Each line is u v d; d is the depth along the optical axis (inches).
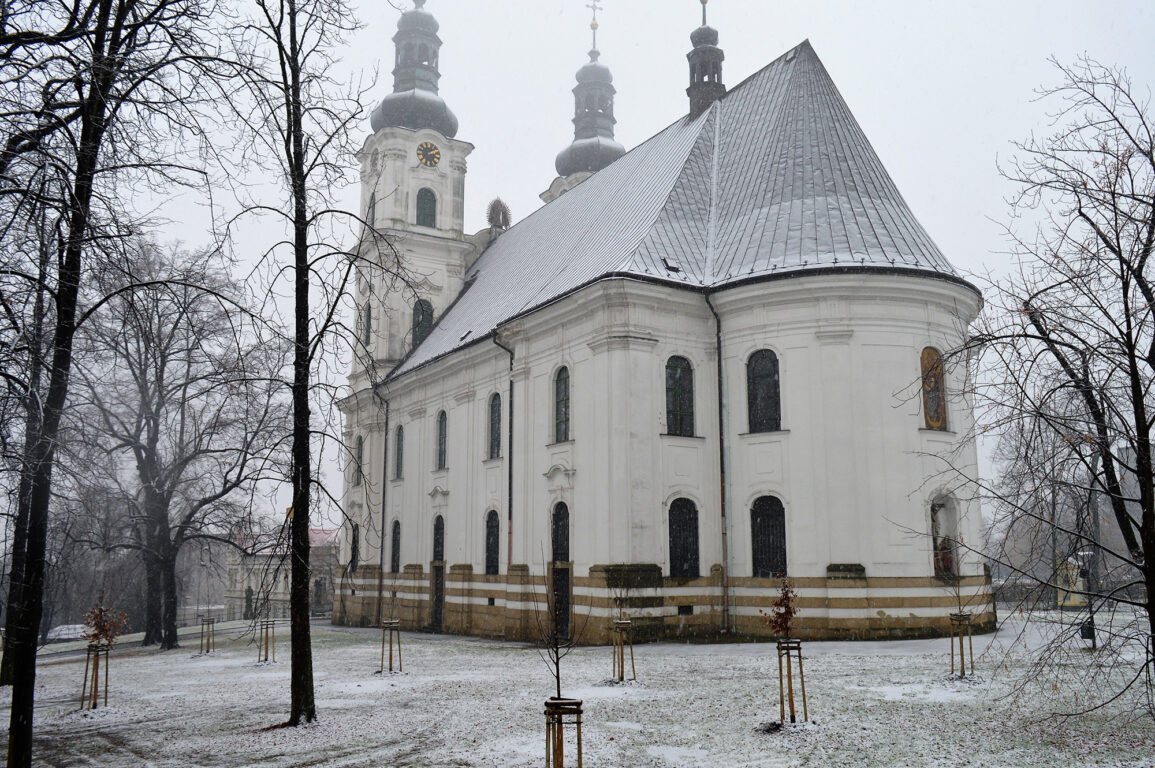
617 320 1205.1
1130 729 529.0
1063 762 461.4
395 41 2261.3
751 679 754.8
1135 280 454.0
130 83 490.0
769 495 1172.5
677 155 1517.0
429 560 1694.1
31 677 464.4
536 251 1797.5
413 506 1787.6
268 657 1134.4
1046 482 464.1
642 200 1477.6
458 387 1632.6
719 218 1364.4
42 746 595.5
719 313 1247.5
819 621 1103.0
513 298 1644.9
